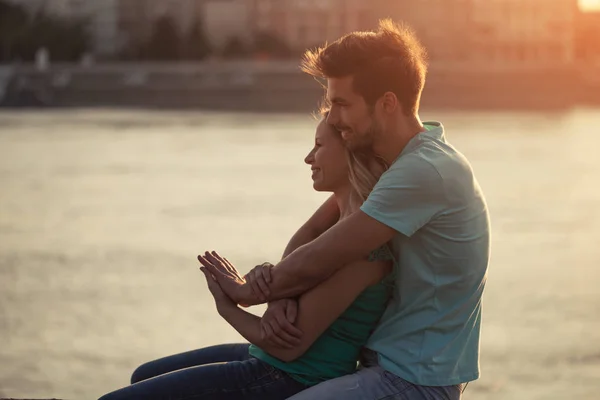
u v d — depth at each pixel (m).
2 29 116.25
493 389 14.33
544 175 45.69
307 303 3.23
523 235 29.28
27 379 14.05
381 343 3.28
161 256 25.25
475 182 3.30
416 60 3.23
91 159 52.09
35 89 97.06
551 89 99.38
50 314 18.31
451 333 3.25
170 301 19.52
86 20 125.81
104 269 23.38
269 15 132.00
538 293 20.67
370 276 3.24
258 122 80.06
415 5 130.38
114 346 16.06
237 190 40.19
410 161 3.18
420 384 3.19
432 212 3.18
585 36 158.38
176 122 80.06
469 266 3.24
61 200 37.06
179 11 133.00
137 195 38.75
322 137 3.40
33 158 52.41
